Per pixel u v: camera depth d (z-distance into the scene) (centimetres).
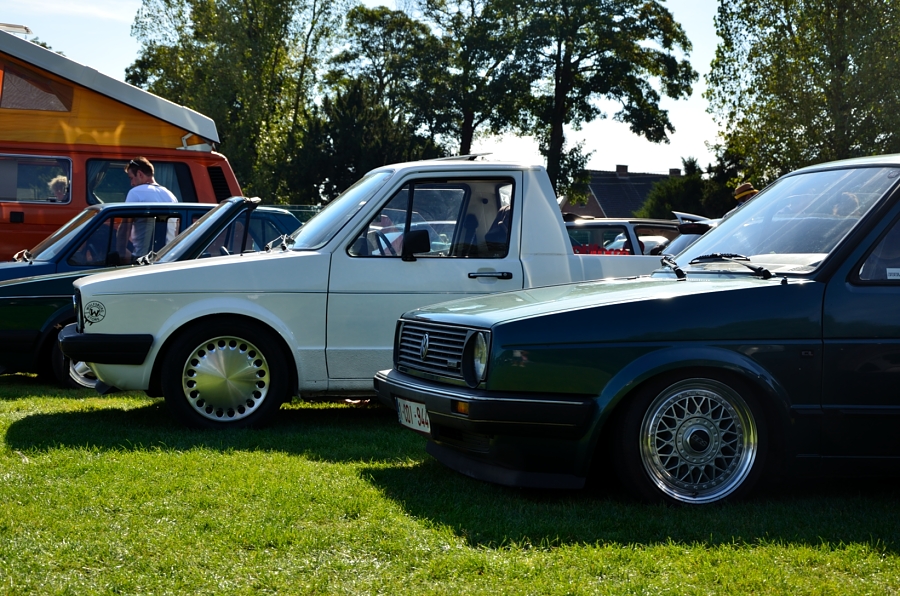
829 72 2955
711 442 453
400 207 693
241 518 420
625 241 1185
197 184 1313
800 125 3030
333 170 4744
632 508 444
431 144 5100
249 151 4409
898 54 2828
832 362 448
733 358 444
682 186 6188
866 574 352
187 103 4303
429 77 5144
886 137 2886
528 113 5091
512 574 350
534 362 444
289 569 355
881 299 454
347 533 399
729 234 550
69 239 923
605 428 459
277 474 506
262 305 661
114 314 647
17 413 721
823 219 494
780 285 456
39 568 353
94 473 504
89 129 1270
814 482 507
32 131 1249
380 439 623
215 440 612
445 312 505
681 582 342
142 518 420
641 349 445
